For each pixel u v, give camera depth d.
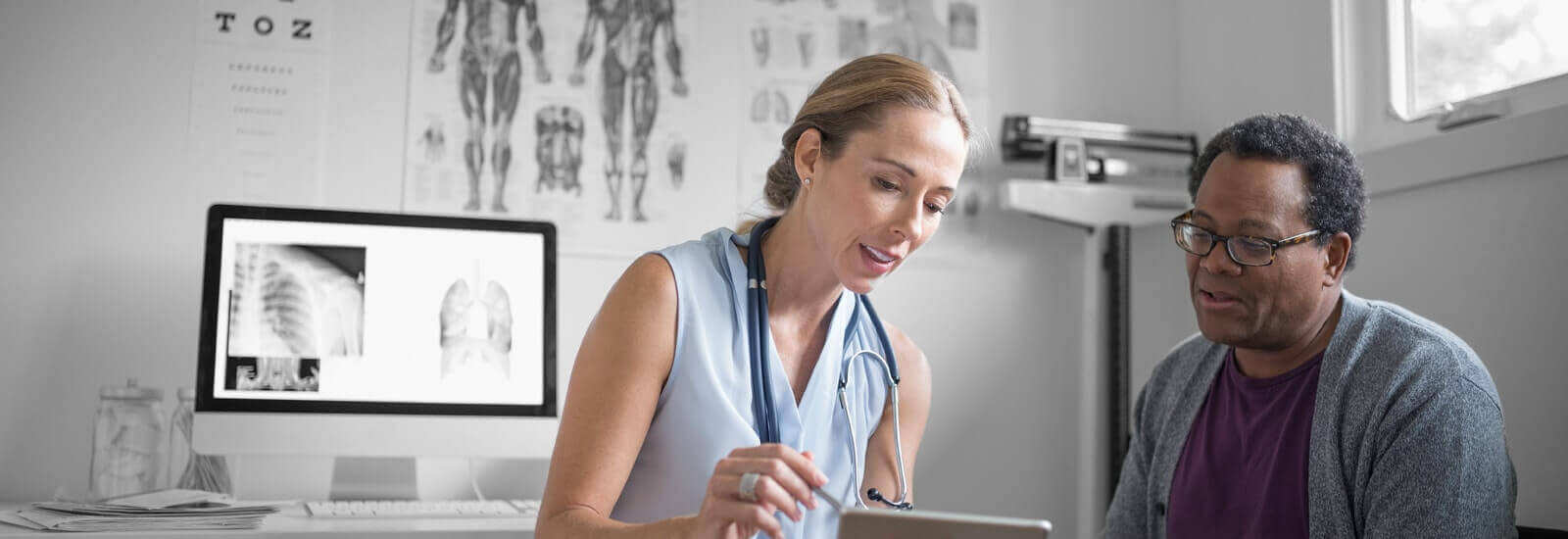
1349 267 1.35
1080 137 2.41
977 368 2.46
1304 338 1.36
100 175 1.99
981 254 2.48
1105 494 2.41
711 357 1.10
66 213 1.97
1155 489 1.52
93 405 1.96
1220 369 1.49
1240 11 2.46
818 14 2.41
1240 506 1.38
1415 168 1.90
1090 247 2.44
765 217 1.26
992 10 2.55
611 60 2.27
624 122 2.26
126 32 2.03
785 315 1.17
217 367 1.77
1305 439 1.33
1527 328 1.71
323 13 2.13
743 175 2.32
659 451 1.09
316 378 1.81
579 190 2.22
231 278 1.81
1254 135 1.31
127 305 1.99
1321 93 2.21
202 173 2.04
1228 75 2.49
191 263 2.02
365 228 1.89
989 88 2.52
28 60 1.98
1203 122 2.57
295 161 2.09
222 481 1.91
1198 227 1.32
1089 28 2.61
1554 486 1.66
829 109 1.06
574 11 2.26
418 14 2.18
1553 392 1.66
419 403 1.85
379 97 2.14
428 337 1.88
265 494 2.02
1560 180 1.67
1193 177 1.42
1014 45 2.55
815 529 1.15
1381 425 1.24
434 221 1.92
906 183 1.02
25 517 1.49
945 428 2.42
